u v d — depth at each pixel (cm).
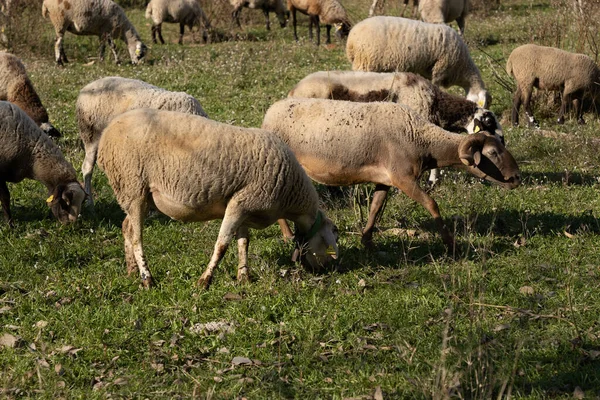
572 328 664
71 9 1984
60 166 940
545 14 2477
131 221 744
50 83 1769
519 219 948
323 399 566
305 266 791
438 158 857
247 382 590
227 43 2362
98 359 625
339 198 1052
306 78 1048
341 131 852
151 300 732
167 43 2442
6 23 2158
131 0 3097
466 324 675
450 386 553
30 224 935
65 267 818
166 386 586
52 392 566
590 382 580
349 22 2327
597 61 1591
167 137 706
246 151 711
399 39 1317
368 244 868
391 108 854
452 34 1338
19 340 644
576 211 973
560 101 1554
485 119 1048
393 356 630
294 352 639
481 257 790
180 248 877
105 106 968
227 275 779
